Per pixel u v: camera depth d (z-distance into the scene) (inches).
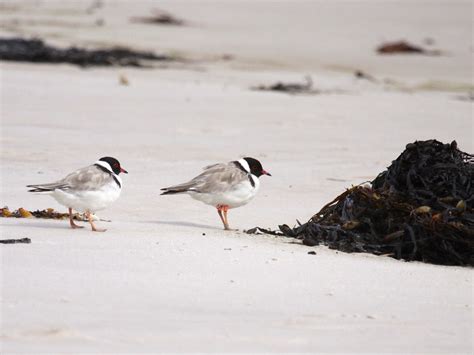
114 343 291.0
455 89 1205.1
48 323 307.4
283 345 298.8
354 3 2076.8
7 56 1227.9
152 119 893.8
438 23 1833.2
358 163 729.6
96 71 1198.3
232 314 330.0
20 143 749.9
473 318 344.8
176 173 673.0
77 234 459.8
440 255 450.9
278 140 817.5
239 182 501.0
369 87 1191.6
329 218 486.9
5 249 414.9
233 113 946.7
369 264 427.2
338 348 299.1
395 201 481.7
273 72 1289.4
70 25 1664.6
